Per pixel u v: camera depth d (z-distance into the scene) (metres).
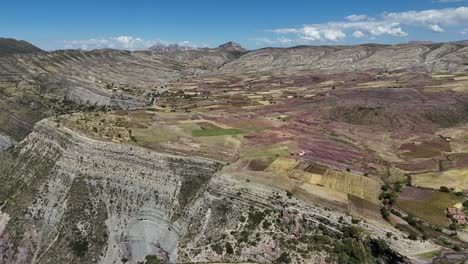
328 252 81.00
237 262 83.50
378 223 84.38
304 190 96.56
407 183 102.12
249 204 93.94
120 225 103.12
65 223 106.75
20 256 105.19
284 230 86.94
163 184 107.44
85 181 112.81
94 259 98.62
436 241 78.75
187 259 87.56
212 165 110.12
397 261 75.31
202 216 96.44
